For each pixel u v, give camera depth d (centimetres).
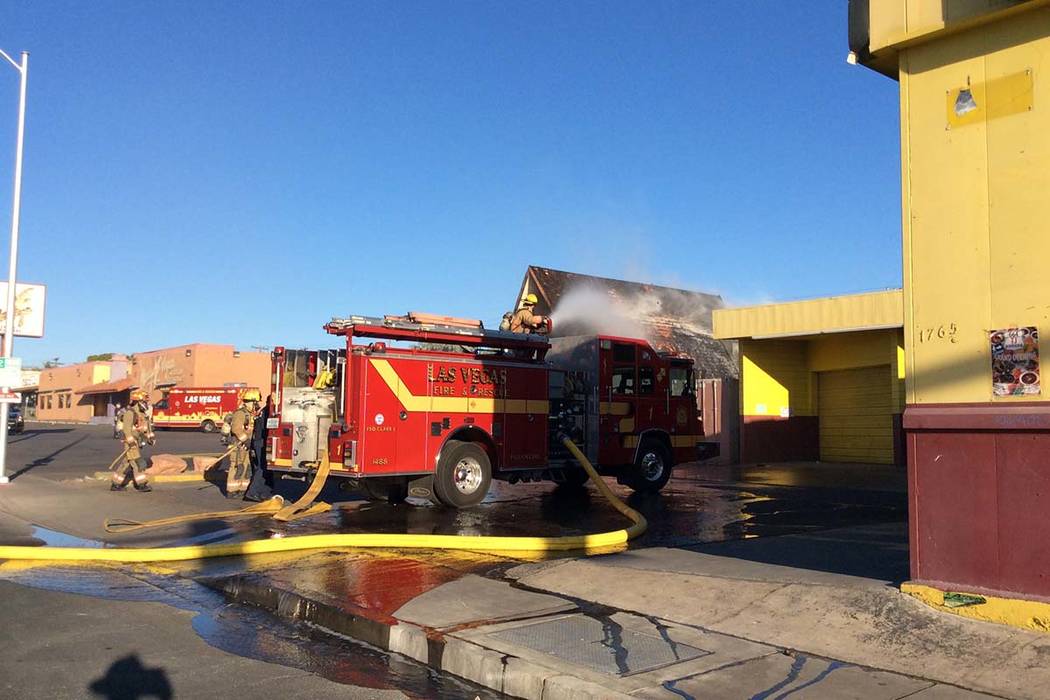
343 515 1248
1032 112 526
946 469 549
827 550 811
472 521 1180
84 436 4284
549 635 564
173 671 532
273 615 683
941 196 564
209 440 3881
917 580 560
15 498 1447
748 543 864
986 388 535
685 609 618
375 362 1210
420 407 1257
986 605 519
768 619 579
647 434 1577
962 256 552
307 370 1348
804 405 2314
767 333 2078
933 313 563
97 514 1263
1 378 1714
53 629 625
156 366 6444
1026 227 524
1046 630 494
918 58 582
